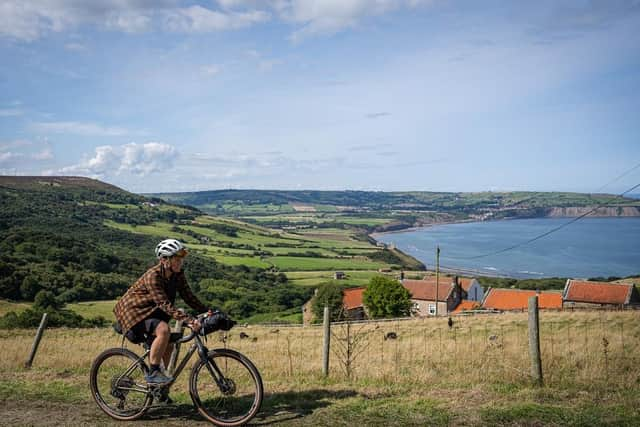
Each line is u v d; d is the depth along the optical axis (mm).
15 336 25047
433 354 11203
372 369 8258
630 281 68625
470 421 5051
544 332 18281
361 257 129750
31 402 6039
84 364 9273
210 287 84312
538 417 5094
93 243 104812
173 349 5746
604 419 4969
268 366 9062
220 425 5141
